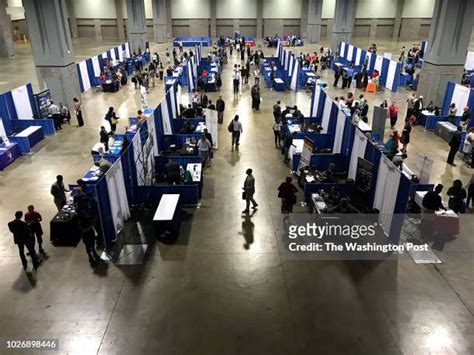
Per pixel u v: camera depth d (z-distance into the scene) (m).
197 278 8.71
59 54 19.64
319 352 6.91
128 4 36.28
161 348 6.97
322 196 11.22
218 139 17.39
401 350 6.94
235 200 12.09
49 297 8.14
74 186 11.40
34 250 9.06
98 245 9.85
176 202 10.55
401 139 15.52
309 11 46.88
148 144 12.85
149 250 9.66
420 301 8.07
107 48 43.16
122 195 10.37
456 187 10.62
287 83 28.00
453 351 6.93
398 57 37.69
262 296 8.20
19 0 43.66
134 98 24.16
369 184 10.95
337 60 33.94
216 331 7.34
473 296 8.22
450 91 18.64
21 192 12.45
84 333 7.27
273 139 17.47
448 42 19.39
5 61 35.41
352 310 7.84
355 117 16.33
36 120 17.27
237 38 48.44
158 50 43.28
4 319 7.59
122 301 8.04
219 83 26.20
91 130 18.33
